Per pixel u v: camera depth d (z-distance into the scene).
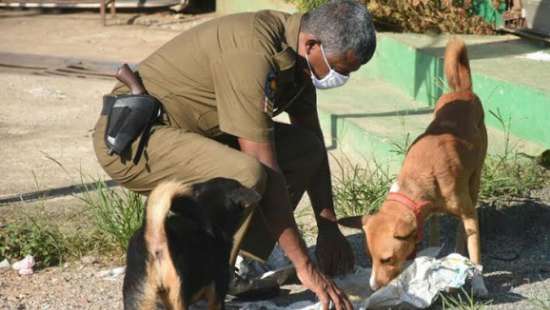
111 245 9.61
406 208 8.29
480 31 15.75
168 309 6.68
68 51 20.67
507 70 12.95
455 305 7.88
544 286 8.40
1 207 10.97
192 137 7.58
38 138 13.99
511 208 9.93
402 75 14.72
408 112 13.52
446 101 9.35
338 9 7.27
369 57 7.34
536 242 9.45
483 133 9.38
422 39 15.05
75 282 8.91
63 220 10.46
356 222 8.42
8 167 12.59
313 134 8.48
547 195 10.15
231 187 7.13
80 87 17.27
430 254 8.51
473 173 9.12
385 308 7.74
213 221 7.04
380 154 12.04
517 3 15.17
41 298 8.52
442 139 8.72
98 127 7.97
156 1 25.14
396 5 16.08
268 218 7.39
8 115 15.32
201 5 25.69
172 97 7.72
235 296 8.26
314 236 9.88
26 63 19.34
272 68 7.20
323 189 8.48
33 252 9.48
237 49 7.27
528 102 11.83
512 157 11.09
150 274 6.59
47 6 25.56
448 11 16.12
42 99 16.39
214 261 6.94
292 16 7.53
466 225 8.79
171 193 6.51
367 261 9.27
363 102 14.22
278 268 8.88
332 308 7.52
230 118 7.25
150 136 7.67
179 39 7.81
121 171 7.86
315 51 7.34
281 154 8.31
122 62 19.42
